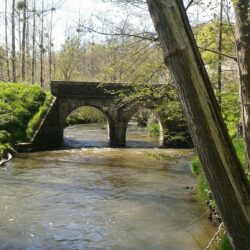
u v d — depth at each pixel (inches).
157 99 454.3
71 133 1440.7
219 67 450.6
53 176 730.8
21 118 1096.2
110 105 1171.9
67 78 1990.7
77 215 500.4
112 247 400.2
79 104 1152.2
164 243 410.9
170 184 684.7
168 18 115.6
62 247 397.1
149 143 1251.2
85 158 946.7
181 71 117.2
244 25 292.2
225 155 120.3
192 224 468.8
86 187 652.7
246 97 291.9
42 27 1646.2
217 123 120.4
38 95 1187.3
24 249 388.5
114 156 989.2
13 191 608.4
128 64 402.6
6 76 1840.6
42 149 1066.7
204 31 400.5
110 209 530.0
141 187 660.1
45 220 477.1
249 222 121.3
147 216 502.3
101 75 1375.5
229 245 324.8
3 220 470.6
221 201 122.9
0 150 888.3
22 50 1519.4
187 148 1157.7
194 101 118.0
